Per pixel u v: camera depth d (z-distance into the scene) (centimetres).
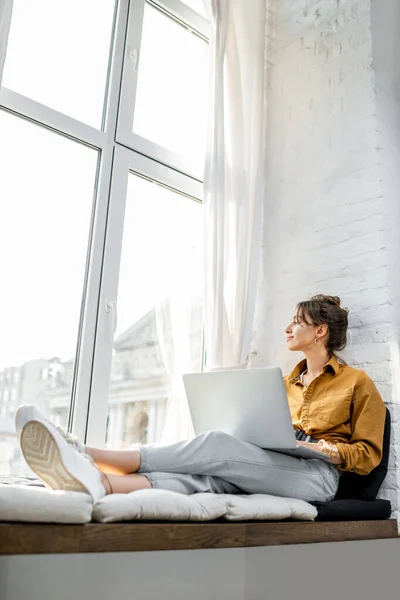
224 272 273
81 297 243
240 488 184
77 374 235
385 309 243
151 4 296
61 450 136
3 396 216
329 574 183
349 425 217
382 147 264
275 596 163
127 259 264
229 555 152
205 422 203
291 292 280
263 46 310
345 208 267
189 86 307
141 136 275
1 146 230
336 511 195
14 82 239
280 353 278
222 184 277
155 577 133
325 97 289
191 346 282
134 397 256
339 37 290
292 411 231
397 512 222
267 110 316
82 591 120
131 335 260
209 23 319
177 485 167
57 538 118
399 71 291
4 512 117
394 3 293
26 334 226
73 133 249
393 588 208
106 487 152
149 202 277
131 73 276
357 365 246
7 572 109
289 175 296
